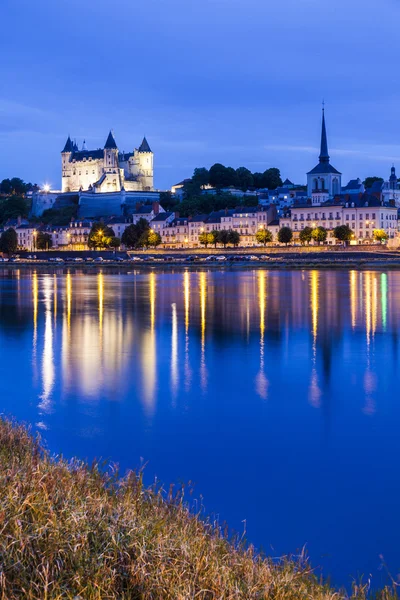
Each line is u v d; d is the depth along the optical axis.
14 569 13.25
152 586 13.59
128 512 16.66
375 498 24.92
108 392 41.16
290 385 43.16
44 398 39.72
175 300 105.75
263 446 30.89
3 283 159.38
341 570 19.86
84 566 13.73
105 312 88.75
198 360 52.09
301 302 100.06
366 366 49.34
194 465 28.23
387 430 33.28
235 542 19.41
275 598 14.44
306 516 23.33
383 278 162.50
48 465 20.38
